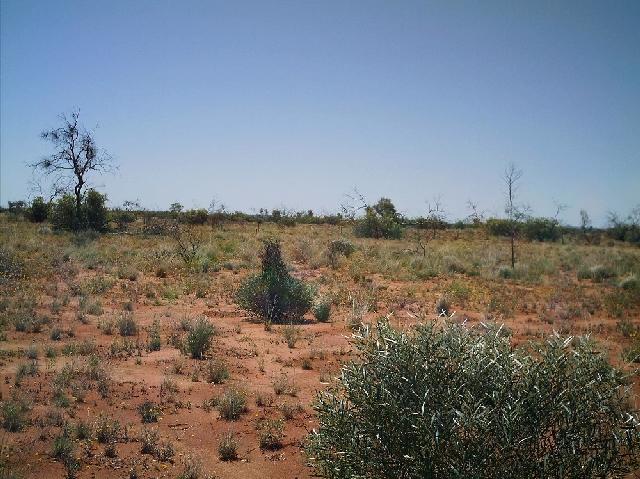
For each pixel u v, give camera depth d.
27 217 53.97
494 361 4.23
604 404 4.23
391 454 4.24
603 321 15.55
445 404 4.12
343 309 17.33
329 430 4.49
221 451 6.67
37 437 6.71
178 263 25.92
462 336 4.49
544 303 18.59
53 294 16.94
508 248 43.91
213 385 9.22
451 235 60.69
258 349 11.79
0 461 6.02
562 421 4.16
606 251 42.72
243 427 7.54
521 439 4.05
